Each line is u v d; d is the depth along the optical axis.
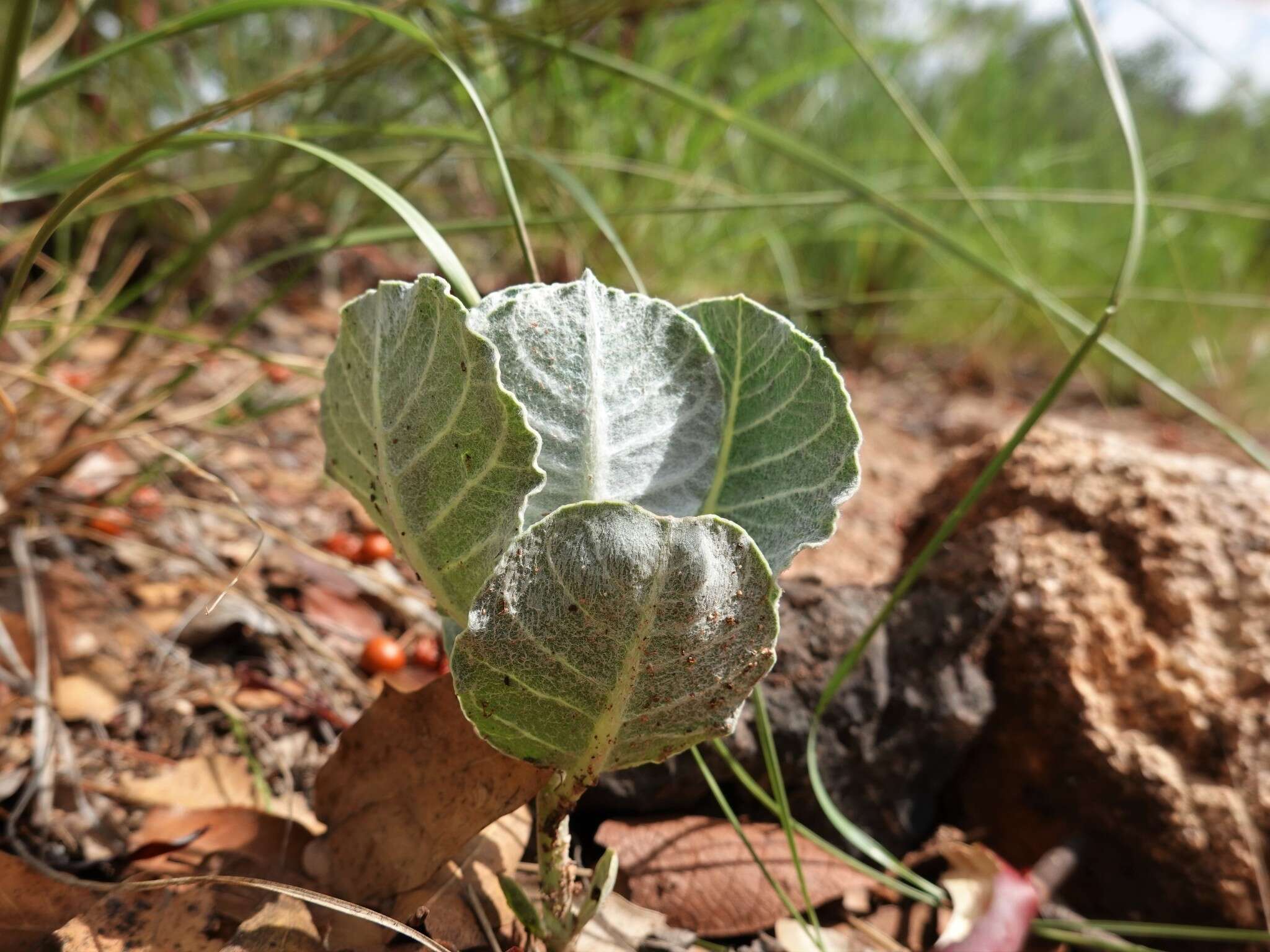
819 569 0.40
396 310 0.13
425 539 0.14
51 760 0.22
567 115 0.54
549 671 0.13
